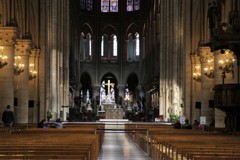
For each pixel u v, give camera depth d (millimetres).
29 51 42406
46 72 48062
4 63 34688
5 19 36125
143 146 28234
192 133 25766
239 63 28219
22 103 42562
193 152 12234
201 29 45906
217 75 36094
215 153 11789
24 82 42500
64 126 42125
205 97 44281
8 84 36031
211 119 44312
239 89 26844
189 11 48531
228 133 24875
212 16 28531
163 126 44062
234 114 27578
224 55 34750
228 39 26359
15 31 35781
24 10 41875
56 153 11406
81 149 12641
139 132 34875
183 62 49594
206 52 42969
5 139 17438
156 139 21156
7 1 36000
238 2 31312
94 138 19844
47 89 49438
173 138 19438
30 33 43844
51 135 22688
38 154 11203
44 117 47469
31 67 46875
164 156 18109
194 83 48500
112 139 41062
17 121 42469
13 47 36219
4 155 10633
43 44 47344
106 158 22969
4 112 32938
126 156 24297
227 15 33438
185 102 48812
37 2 46625
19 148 12977
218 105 27391
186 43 48625
